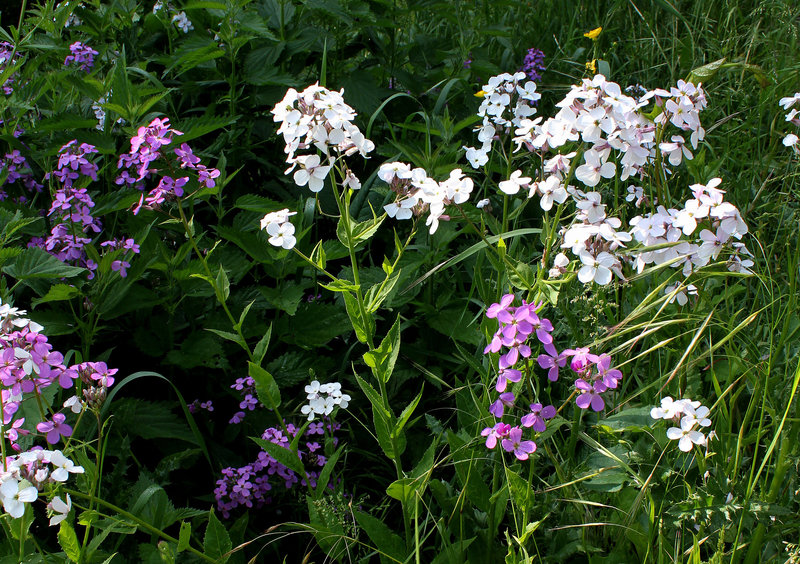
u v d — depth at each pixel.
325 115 2.14
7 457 1.92
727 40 5.50
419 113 4.46
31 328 2.14
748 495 2.16
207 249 3.56
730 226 2.15
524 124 2.47
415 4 5.03
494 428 2.16
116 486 2.57
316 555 2.89
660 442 2.27
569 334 2.86
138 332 3.23
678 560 2.23
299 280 3.62
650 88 5.75
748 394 2.93
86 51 4.47
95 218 3.55
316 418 3.04
